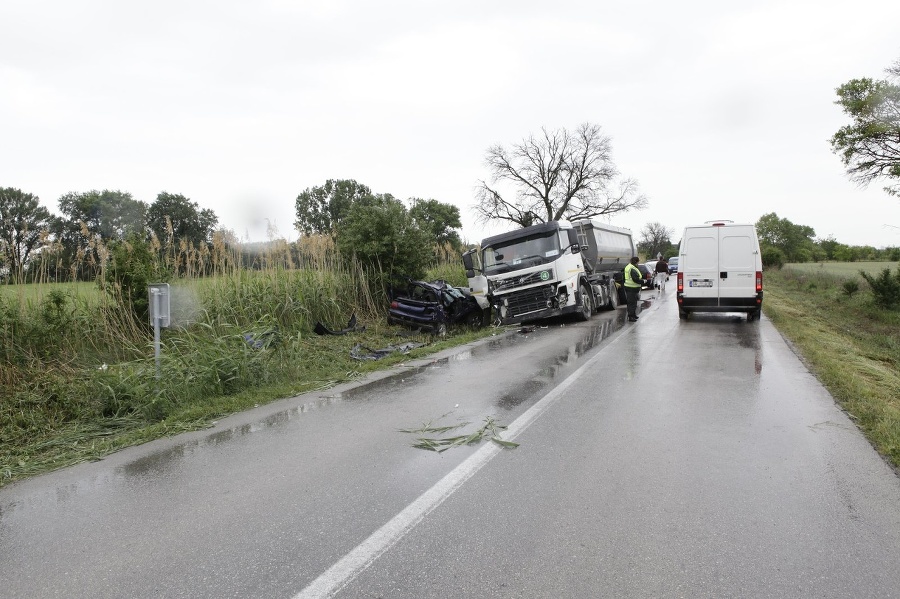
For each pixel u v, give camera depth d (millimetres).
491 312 16250
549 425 5602
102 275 9734
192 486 4316
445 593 2752
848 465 4348
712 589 2740
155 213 28203
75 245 10188
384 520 3580
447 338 13273
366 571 2979
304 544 3303
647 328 13797
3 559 3258
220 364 7715
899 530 3305
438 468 4496
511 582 2836
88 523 3723
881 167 20922
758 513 3551
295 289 13227
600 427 5488
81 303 9406
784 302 23266
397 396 7211
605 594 2713
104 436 5957
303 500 3951
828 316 20062
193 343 8594
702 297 14852
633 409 6148
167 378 7113
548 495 3896
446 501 3844
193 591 2848
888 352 12977
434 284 15523
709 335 12289
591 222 18484
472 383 7832
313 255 14727
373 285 15969
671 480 4113
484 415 6074
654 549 3131
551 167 63375
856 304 23453
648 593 2717
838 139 21172
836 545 3139
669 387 7203
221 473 4578
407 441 5254
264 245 13812
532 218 63156
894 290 20984
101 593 2859
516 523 3484
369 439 5363
